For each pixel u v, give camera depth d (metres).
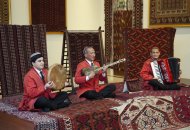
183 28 5.94
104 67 4.30
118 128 3.74
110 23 7.43
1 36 4.62
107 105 3.89
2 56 4.61
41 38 5.07
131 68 5.46
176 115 4.37
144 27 6.59
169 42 5.68
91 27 7.52
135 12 6.75
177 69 4.89
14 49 4.75
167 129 4.09
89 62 4.37
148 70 5.02
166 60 4.90
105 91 4.36
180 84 5.36
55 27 6.77
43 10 6.53
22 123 3.29
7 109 3.76
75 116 3.38
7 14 5.92
